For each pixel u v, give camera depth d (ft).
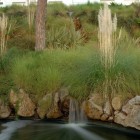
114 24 22.04
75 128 21.18
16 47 32.48
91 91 21.80
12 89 23.61
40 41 31.53
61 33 34.22
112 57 22.02
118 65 21.94
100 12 21.88
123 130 20.31
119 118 20.53
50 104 22.50
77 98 21.98
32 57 27.20
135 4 46.26
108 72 21.70
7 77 25.09
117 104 20.90
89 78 21.98
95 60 22.54
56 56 26.35
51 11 42.37
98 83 21.72
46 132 20.58
